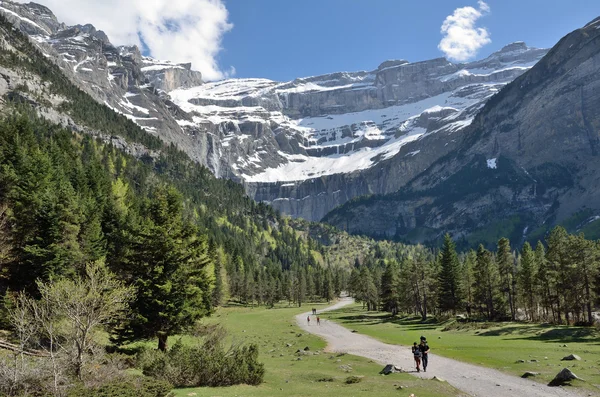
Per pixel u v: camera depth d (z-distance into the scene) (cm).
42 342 2489
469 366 2866
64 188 4988
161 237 3650
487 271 8556
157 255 3638
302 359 3684
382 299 10781
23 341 1894
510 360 3005
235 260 16938
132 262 3634
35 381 1723
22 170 5716
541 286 7888
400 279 10500
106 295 2230
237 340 5350
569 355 2908
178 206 3878
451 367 2844
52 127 17125
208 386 2328
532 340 4491
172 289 3616
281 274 18762
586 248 6450
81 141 17425
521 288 8619
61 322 2144
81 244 4909
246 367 2420
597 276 6438
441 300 8875
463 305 9250
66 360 1919
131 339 3562
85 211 5194
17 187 4759
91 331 2200
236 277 14750
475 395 1967
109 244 5566
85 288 2202
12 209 4675
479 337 5062
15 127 8762
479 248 9144
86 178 7800
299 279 16275
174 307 3547
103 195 7306
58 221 4356
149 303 3525
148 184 17812
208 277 4006
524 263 8181
